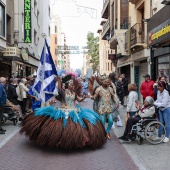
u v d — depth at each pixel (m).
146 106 7.89
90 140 7.14
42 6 37.94
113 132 9.46
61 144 6.89
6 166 5.95
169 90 9.05
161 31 11.48
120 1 22.16
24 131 7.66
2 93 9.02
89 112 7.73
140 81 19.61
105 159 6.44
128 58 21.73
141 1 17.66
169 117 7.93
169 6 11.27
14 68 21.67
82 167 5.88
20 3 22.33
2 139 8.36
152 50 14.70
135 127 7.76
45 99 8.56
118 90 16.36
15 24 21.73
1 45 15.98
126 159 6.43
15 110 10.66
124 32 20.52
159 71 14.21
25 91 12.28
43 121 7.36
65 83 7.65
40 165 6.01
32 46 28.59
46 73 8.46
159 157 6.55
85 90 18.77
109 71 42.47
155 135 7.81
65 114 7.32
